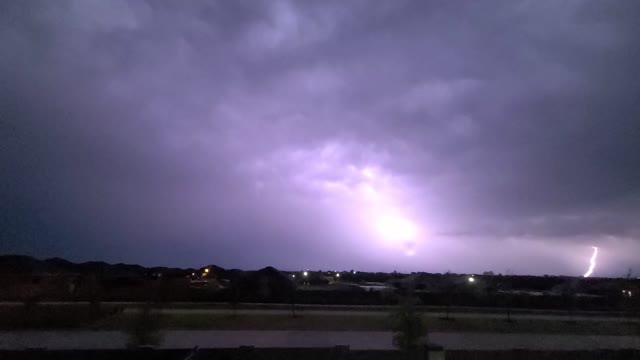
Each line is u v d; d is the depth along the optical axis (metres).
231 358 20.69
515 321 39.78
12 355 19.92
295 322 37.19
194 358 19.92
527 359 23.59
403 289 58.66
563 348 30.77
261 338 31.53
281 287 52.59
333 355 21.02
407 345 25.64
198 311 40.22
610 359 24.12
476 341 32.19
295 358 20.84
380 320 38.19
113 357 20.38
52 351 20.19
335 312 41.78
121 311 39.25
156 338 26.11
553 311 46.62
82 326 34.09
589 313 46.06
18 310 38.31
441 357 21.61
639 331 38.22
